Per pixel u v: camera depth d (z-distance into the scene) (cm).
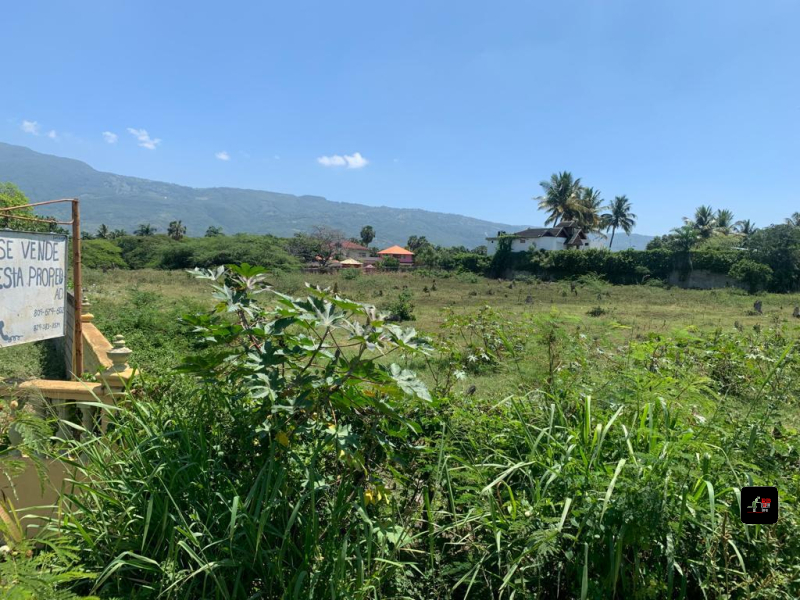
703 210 7169
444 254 7388
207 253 5566
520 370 361
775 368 339
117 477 223
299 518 205
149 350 793
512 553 200
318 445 211
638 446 239
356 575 189
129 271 5191
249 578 198
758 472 225
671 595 183
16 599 135
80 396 299
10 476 223
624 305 2797
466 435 267
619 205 7106
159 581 191
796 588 183
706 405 278
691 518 191
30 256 451
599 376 321
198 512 209
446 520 241
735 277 4309
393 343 217
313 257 7212
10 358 845
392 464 251
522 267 5588
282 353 206
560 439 243
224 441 240
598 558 190
